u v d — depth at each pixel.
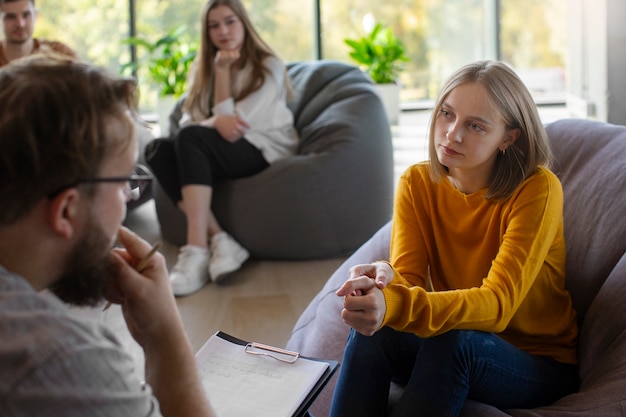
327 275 2.94
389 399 1.48
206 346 1.31
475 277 1.54
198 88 3.31
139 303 0.97
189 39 6.65
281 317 2.54
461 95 1.42
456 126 1.43
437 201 1.58
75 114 0.74
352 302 1.26
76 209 0.77
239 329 2.45
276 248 3.09
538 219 1.42
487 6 6.93
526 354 1.42
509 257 1.39
